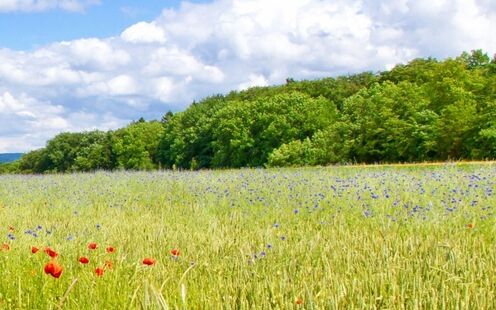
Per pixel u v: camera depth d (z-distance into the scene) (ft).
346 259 18.63
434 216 28.40
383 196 36.60
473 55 192.03
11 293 15.14
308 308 12.47
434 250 19.22
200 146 244.42
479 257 18.15
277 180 49.62
